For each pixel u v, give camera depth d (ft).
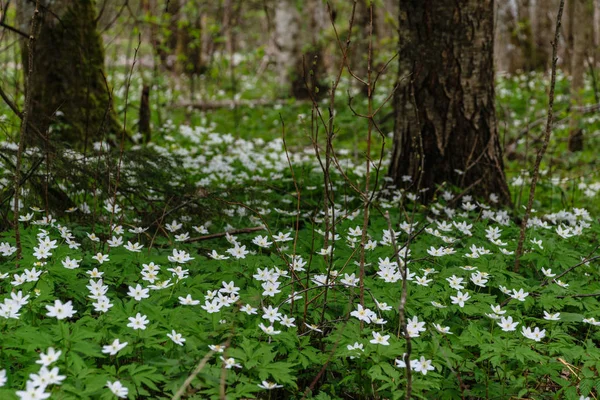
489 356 4.12
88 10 9.35
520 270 5.58
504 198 7.63
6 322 4.05
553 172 11.03
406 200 7.59
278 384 4.11
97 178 5.91
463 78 7.42
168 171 6.35
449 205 7.20
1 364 3.84
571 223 6.77
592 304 4.89
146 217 6.13
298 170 8.84
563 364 4.34
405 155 7.77
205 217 6.22
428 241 5.99
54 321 4.30
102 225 6.01
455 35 7.39
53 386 3.56
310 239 5.98
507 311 4.74
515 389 4.26
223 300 4.42
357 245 5.70
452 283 4.85
